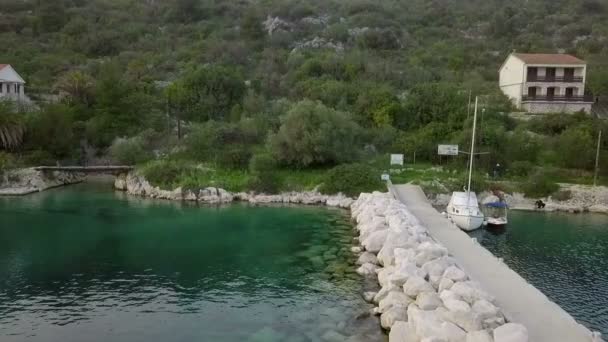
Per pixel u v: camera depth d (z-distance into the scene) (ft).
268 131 211.41
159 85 290.97
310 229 131.13
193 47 363.56
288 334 68.08
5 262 101.14
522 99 250.98
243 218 145.59
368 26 403.34
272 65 321.73
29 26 380.58
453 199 136.87
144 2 466.70
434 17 451.53
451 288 67.46
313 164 194.80
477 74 305.94
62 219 143.13
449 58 343.26
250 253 107.96
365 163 195.31
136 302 80.48
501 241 123.34
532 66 250.16
